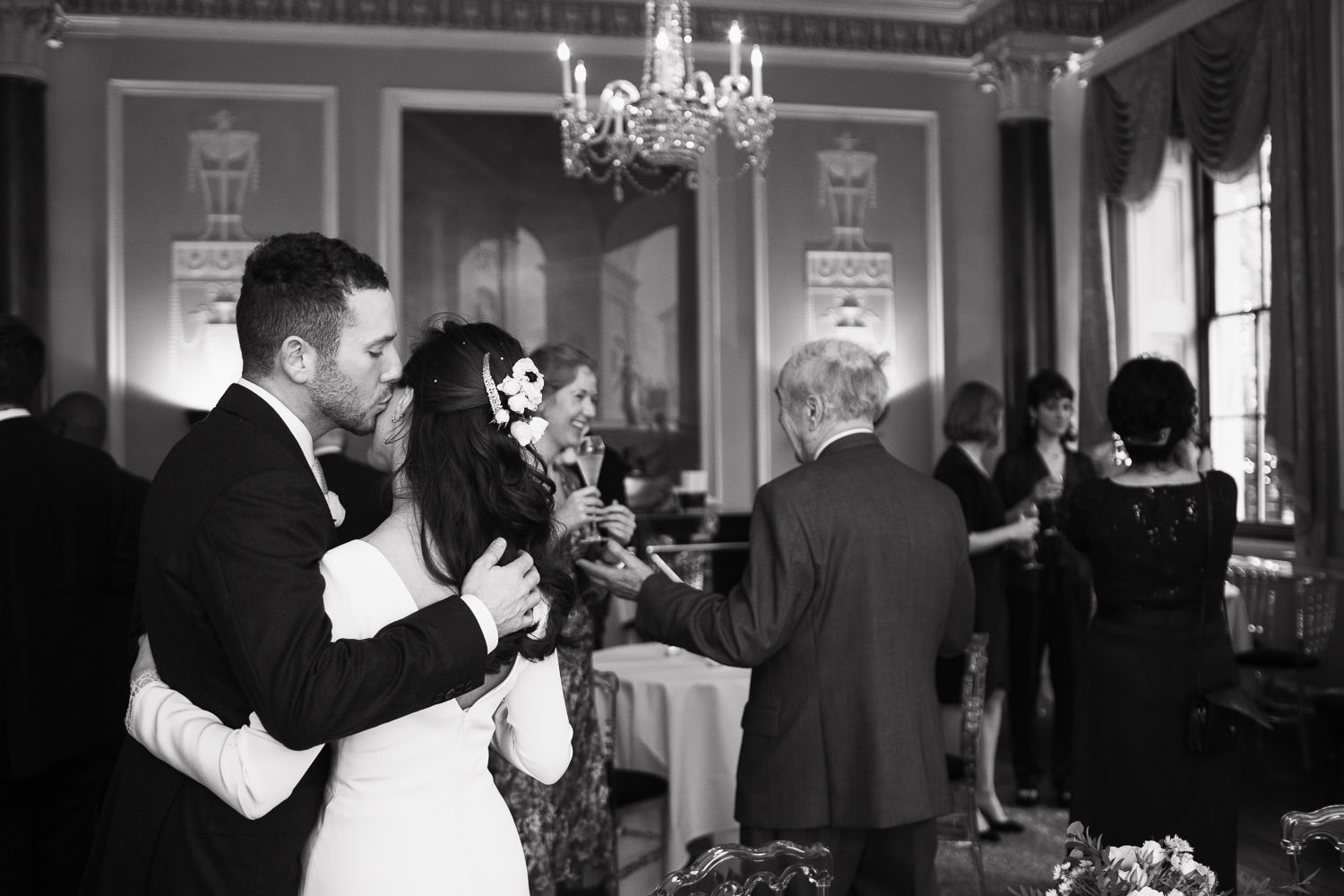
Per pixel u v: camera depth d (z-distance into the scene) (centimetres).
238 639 149
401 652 150
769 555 242
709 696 390
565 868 315
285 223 773
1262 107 668
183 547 162
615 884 368
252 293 172
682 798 387
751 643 238
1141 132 779
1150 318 814
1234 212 777
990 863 450
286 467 163
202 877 162
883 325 841
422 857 161
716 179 826
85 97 755
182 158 762
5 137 700
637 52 809
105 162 753
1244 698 300
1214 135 708
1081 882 159
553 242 811
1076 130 873
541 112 809
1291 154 639
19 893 335
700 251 824
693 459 821
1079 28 798
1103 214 820
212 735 159
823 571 241
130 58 757
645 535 448
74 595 330
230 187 767
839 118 838
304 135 777
